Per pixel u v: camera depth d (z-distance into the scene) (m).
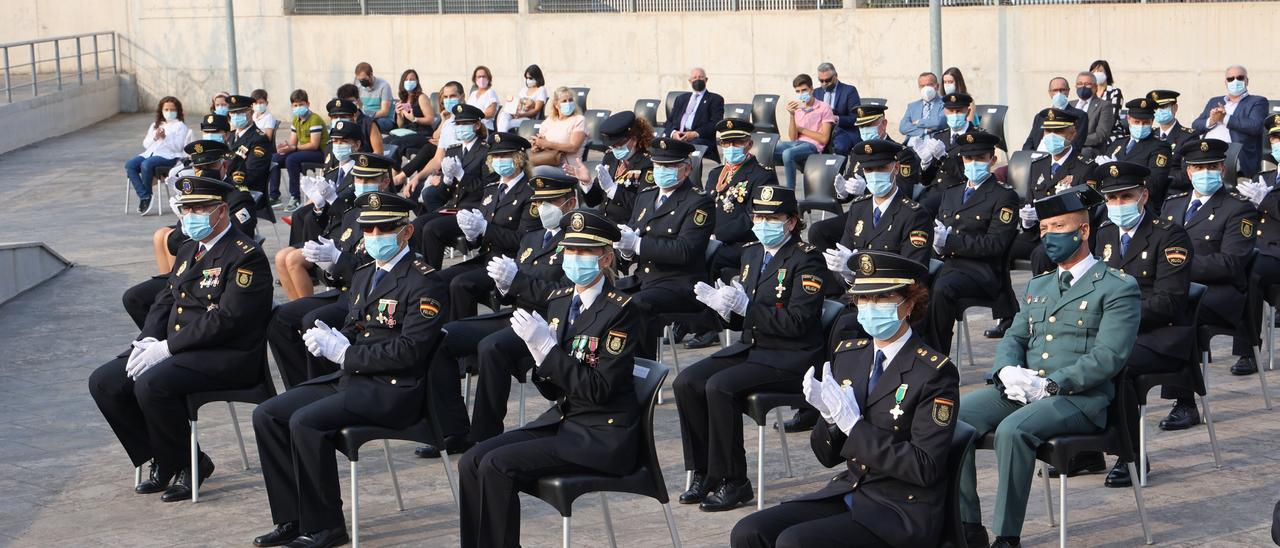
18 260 12.85
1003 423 6.07
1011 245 9.23
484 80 18.67
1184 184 12.10
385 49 25.30
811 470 7.57
